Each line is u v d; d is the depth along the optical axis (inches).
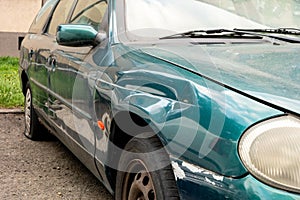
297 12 148.1
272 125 83.7
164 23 137.6
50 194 162.7
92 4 165.3
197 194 89.9
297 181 79.5
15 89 326.3
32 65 209.9
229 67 99.8
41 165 192.4
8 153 206.7
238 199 82.7
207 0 146.1
